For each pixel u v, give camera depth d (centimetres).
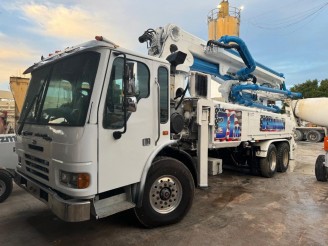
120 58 358
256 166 793
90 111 324
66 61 380
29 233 403
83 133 319
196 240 382
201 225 434
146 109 390
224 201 561
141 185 380
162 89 420
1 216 467
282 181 748
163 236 393
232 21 1852
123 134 358
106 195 371
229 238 390
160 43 595
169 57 530
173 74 533
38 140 377
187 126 528
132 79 342
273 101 1012
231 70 802
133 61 364
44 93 401
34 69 441
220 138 586
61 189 329
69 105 349
